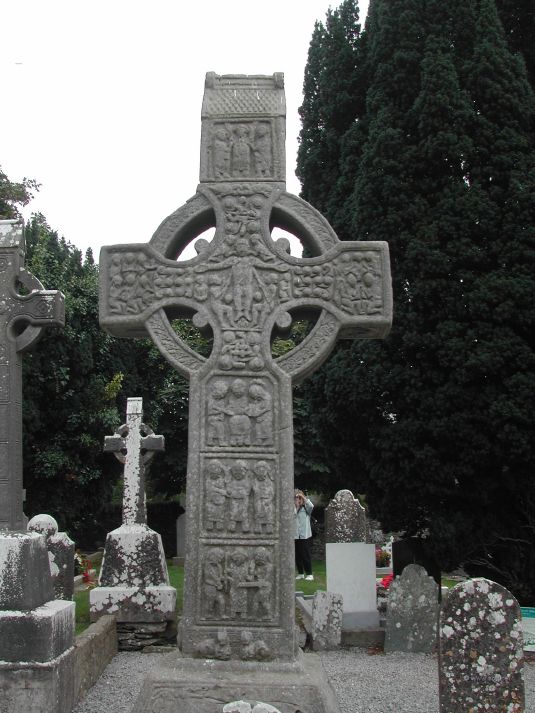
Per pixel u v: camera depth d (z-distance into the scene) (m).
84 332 15.03
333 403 9.57
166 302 4.56
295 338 17.80
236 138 4.70
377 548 15.89
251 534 4.27
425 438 8.88
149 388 18.92
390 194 9.25
